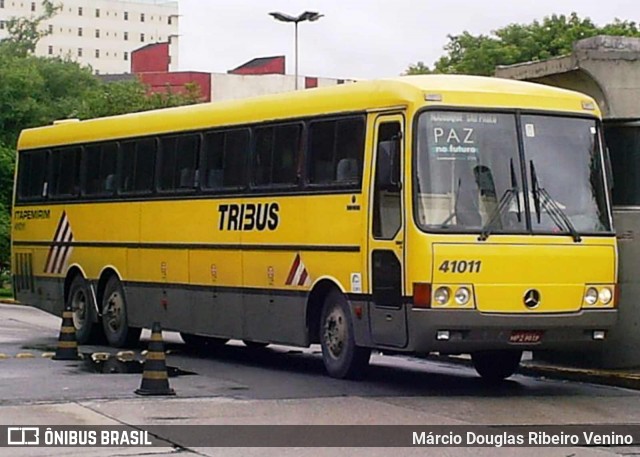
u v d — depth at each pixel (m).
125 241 19.80
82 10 176.25
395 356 19.66
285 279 15.96
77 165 21.27
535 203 14.02
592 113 14.65
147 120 19.42
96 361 17.50
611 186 14.62
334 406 12.96
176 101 48.28
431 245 13.49
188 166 18.25
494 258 13.66
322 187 15.31
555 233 13.98
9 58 48.50
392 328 13.98
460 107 13.99
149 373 13.76
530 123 14.26
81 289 21.03
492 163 13.98
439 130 13.88
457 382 15.61
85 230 20.92
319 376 15.88
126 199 19.77
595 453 10.48
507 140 14.11
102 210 20.44
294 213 15.82
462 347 13.60
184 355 19.52
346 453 10.26
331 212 15.12
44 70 50.31
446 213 13.67
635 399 13.99
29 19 78.81
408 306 13.61
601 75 16.44
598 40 16.48
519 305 13.71
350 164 14.86
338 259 14.97
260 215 16.52
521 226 13.88
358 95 14.87
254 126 16.78
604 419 12.35
